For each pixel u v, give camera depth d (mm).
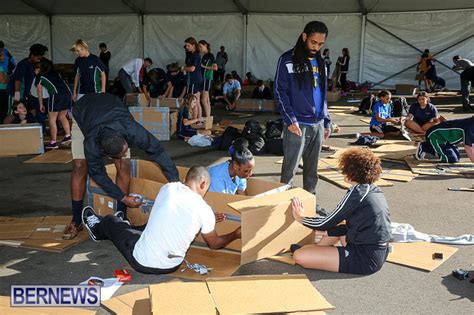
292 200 3924
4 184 6137
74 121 4273
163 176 4762
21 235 4352
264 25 19297
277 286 3270
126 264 3857
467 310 3215
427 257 3963
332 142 9047
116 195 4059
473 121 6820
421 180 6410
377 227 3605
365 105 13070
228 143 8281
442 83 18125
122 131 3850
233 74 14789
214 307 2975
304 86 4684
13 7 19438
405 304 3283
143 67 12398
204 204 3488
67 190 5883
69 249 4129
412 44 18688
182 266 3738
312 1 18062
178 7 19094
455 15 18125
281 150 7980
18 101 8531
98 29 20094
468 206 5332
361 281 3590
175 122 9711
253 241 3783
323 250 3693
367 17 18750
